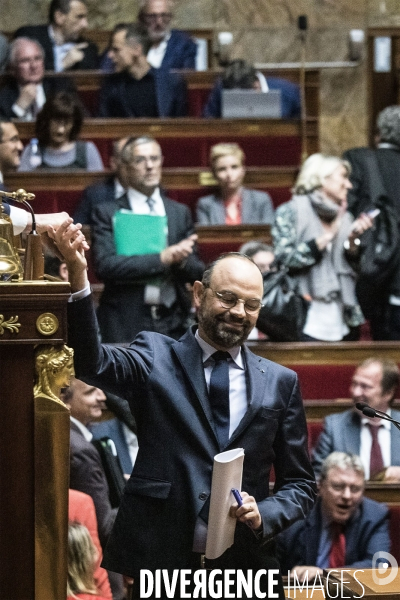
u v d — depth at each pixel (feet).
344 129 67.00
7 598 14.79
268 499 20.59
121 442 33.96
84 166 49.57
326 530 32.42
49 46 58.18
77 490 30.63
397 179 47.42
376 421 36.65
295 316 40.16
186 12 68.74
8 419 14.87
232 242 46.47
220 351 21.15
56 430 14.89
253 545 20.72
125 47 54.03
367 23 67.46
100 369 19.57
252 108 54.44
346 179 42.45
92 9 68.08
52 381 14.93
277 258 41.65
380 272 42.50
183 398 20.54
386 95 66.23
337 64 65.26
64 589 14.85
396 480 35.60
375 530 32.53
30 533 14.88
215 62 65.51
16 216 17.78
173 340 21.61
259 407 20.76
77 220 44.32
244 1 68.69
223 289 20.44
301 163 54.13
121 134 53.16
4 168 47.93
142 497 20.26
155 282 39.99
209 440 20.39
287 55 66.23
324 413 38.29
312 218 42.24
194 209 49.49
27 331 14.79
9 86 53.93
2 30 67.10
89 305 18.10
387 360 37.22
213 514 19.11
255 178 51.19
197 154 53.83
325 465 32.58
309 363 40.32
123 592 30.63
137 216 40.75
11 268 15.34
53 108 48.83
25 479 14.90
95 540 29.50
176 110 55.31
